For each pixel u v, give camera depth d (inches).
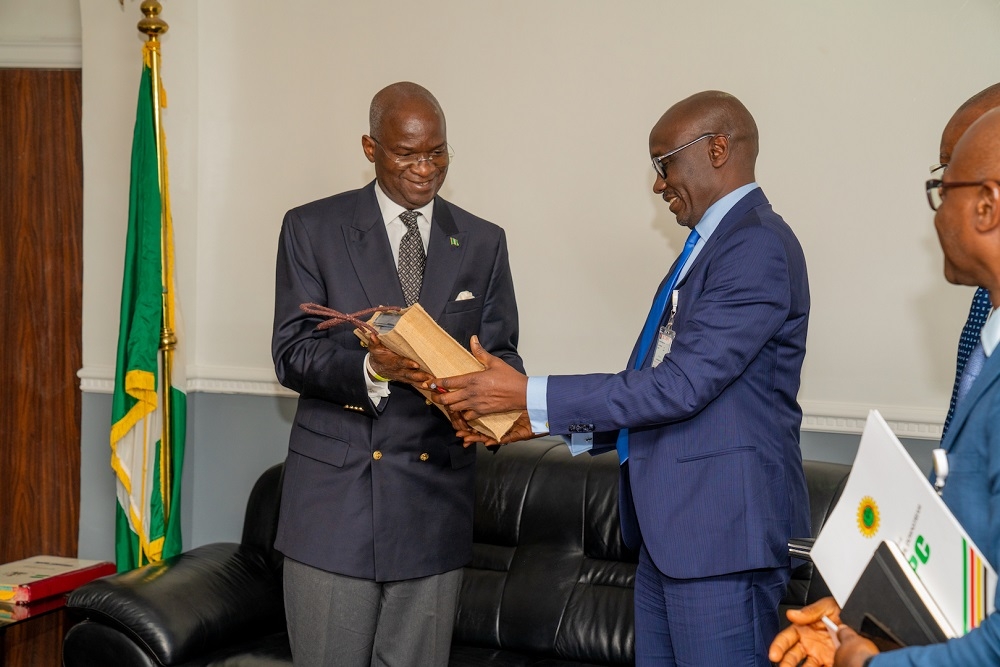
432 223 88.9
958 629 43.9
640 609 81.7
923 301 113.2
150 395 127.5
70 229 144.3
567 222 126.3
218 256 139.0
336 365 82.4
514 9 126.7
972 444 47.6
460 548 89.0
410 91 85.0
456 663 108.1
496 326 92.1
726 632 74.1
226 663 107.0
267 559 123.2
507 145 128.0
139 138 125.5
